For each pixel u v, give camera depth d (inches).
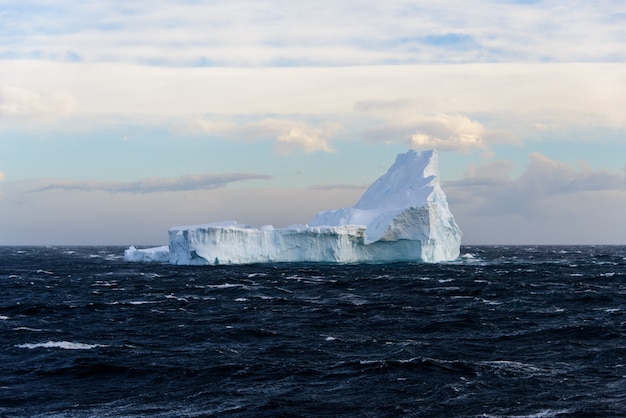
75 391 1268.5
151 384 1316.4
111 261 6230.3
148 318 2167.8
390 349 1625.2
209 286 3270.2
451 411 1141.1
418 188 4753.9
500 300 2613.2
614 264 5275.6
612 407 1149.1
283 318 2148.1
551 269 4488.2
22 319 2154.3
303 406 1171.9
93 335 1836.9
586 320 2039.9
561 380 1321.4
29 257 7657.5
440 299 2664.9
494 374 1365.7
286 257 4517.7
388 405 1175.0
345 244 4512.8
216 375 1371.8
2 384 1312.7
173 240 4977.9
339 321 2080.5
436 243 4544.8
